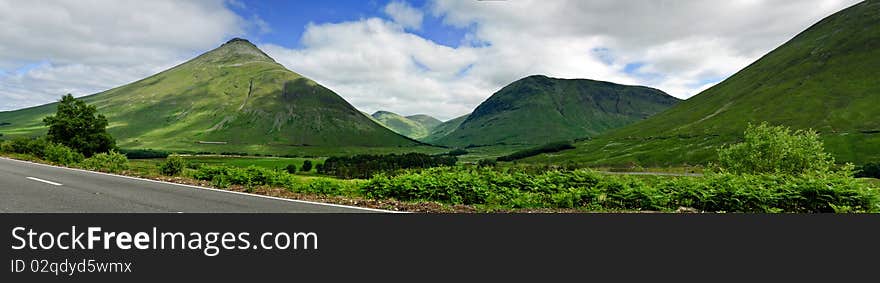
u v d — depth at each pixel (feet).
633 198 38.86
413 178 42.27
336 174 310.24
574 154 637.30
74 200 37.93
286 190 45.57
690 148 528.63
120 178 58.18
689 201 39.86
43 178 56.95
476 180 41.55
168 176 61.21
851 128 487.61
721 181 40.73
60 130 171.83
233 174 51.08
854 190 35.91
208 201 37.40
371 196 41.96
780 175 41.32
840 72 632.38
